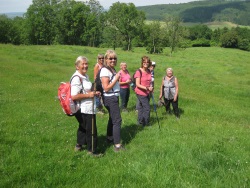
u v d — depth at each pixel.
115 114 7.45
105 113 12.50
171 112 13.52
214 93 24.30
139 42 106.88
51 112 11.95
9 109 11.98
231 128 11.47
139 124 10.62
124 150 7.55
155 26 101.06
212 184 5.73
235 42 145.75
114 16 106.94
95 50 57.91
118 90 7.53
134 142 8.43
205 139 8.81
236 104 20.19
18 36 102.00
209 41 158.25
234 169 6.41
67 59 36.75
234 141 9.07
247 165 6.77
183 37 99.12
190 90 24.22
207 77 37.66
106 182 5.72
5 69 23.45
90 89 6.98
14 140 7.98
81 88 6.87
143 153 7.25
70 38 109.19
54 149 7.51
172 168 6.33
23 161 6.53
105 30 108.12
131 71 31.47
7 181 5.61
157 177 5.91
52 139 8.35
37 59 33.25
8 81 19.02
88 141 7.16
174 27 98.31
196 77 35.75
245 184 5.70
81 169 6.33
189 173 6.18
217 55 100.94
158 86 23.09
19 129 9.16
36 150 7.27
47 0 103.56
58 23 105.44
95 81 7.51
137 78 10.16
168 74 12.66
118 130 7.48
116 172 6.17
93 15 106.06
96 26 106.56
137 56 57.62
